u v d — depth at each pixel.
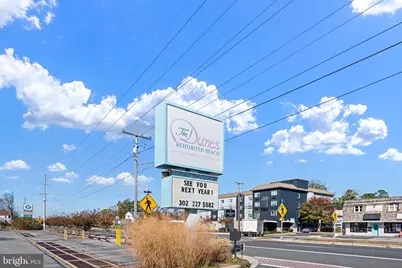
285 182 92.81
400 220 55.12
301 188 89.69
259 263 16.41
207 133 18.97
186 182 17.31
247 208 93.00
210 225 15.71
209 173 19.05
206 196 18.09
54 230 75.38
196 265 13.75
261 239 41.41
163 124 17.00
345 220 62.56
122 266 14.88
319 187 110.06
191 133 18.11
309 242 34.09
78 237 46.50
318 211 79.44
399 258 18.12
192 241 13.73
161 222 14.26
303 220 84.19
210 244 14.61
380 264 15.76
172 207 16.55
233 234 16.36
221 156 19.52
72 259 18.50
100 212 54.19
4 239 41.75
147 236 13.41
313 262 16.69
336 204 82.56
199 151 18.34
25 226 90.69
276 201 85.50
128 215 33.88
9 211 135.00
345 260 17.39
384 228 57.62
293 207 86.12
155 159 17.30
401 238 44.56
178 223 14.44
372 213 59.19
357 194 94.31
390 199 57.38
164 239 13.30
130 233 15.12
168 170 17.31
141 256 13.44
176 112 17.58
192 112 18.34
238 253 21.16
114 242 32.56
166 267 13.06
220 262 15.05
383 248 25.64
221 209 95.81
